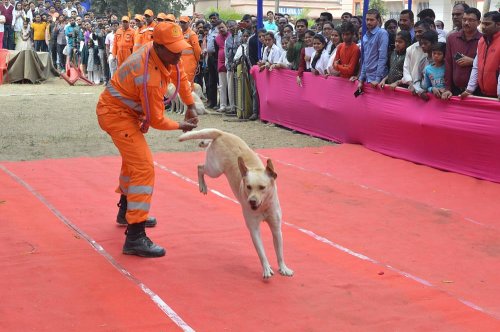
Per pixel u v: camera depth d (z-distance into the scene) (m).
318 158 9.93
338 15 41.97
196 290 4.95
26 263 5.39
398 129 9.82
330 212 7.11
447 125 8.91
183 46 5.30
